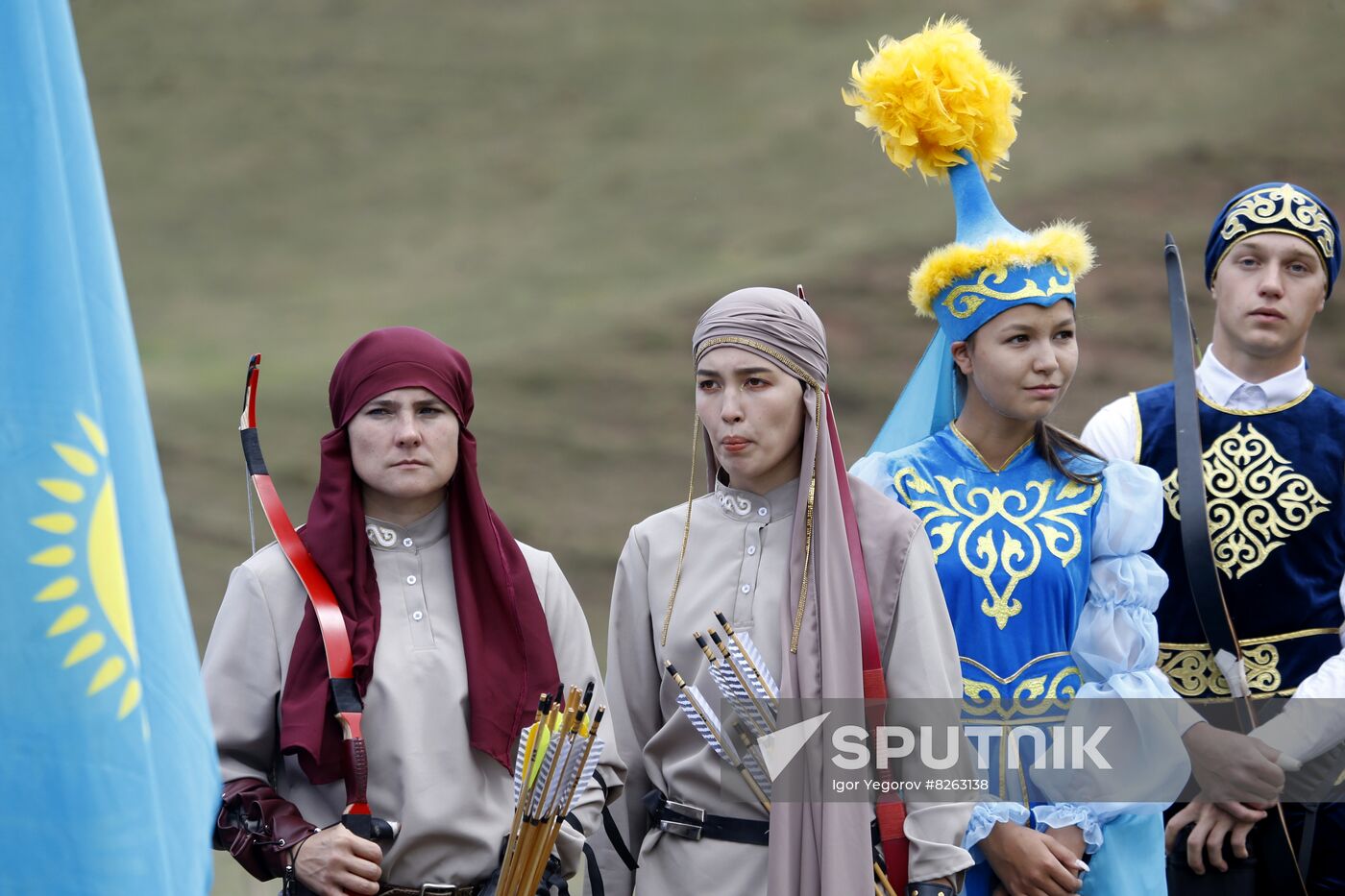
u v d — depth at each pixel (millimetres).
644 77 107750
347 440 12148
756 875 12070
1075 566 13336
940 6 106562
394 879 11516
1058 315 13391
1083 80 88812
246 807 11336
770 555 12680
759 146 95938
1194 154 77438
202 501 58125
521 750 11320
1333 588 14805
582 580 52844
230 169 102188
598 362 69625
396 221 95125
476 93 108562
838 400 61719
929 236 76688
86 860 8180
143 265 91812
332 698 11430
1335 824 14344
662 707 12844
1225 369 15453
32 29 8477
